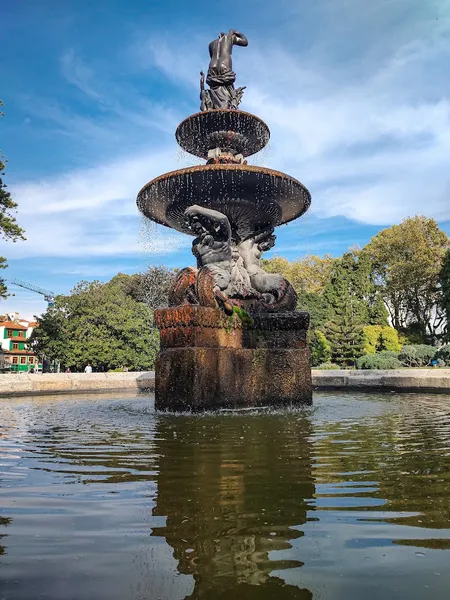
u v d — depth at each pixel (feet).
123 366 109.60
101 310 107.65
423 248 148.66
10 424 23.89
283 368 30.91
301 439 18.12
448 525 8.89
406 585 6.68
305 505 10.06
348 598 6.34
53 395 50.55
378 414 26.43
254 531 8.65
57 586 6.72
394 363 92.58
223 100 36.99
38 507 10.06
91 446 17.17
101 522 9.15
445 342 136.77
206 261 32.37
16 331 254.88
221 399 28.63
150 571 7.16
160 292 135.85
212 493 10.95
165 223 39.78
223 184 31.76
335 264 145.48
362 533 8.54
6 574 7.08
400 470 13.05
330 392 48.34
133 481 12.09
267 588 6.62
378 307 147.74
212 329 28.96
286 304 33.50
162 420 24.64
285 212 37.09
